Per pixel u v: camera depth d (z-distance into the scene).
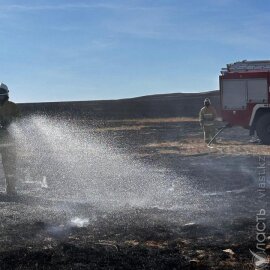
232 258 5.29
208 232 6.33
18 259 5.30
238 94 20.84
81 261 5.22
